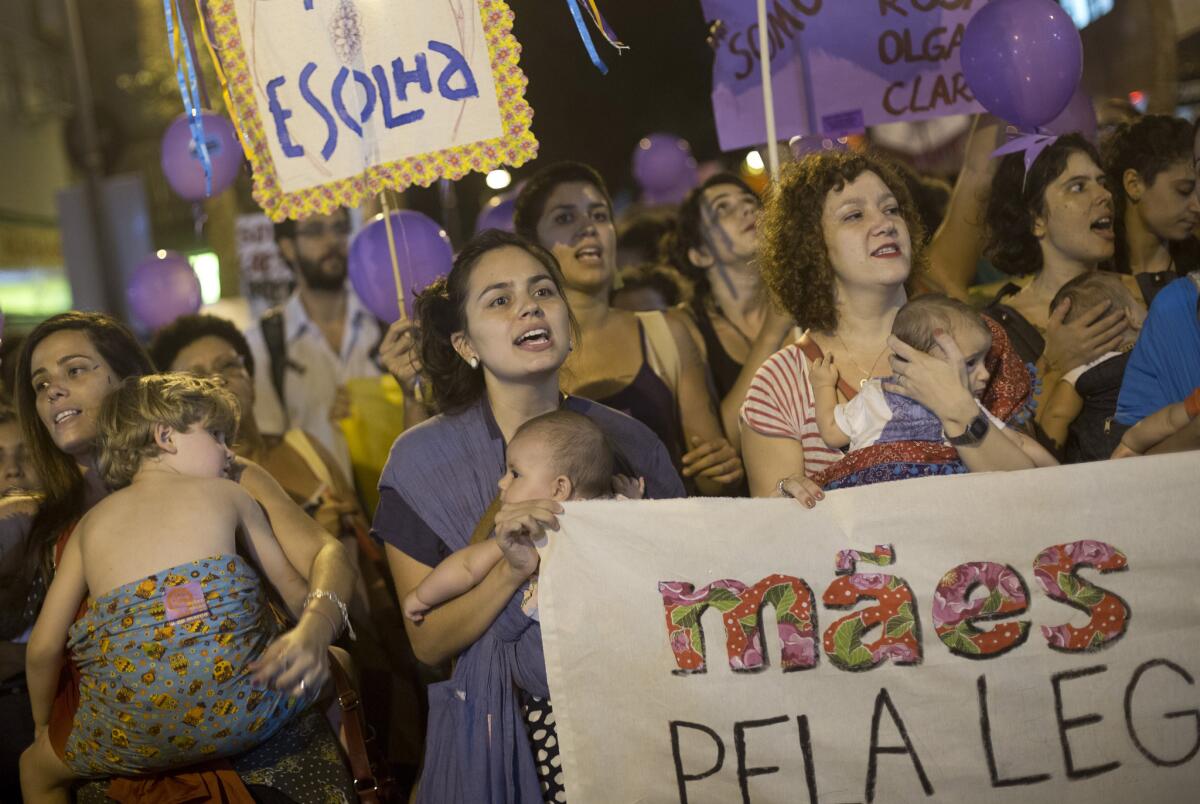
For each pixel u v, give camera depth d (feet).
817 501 9.00
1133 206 12.85
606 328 14.71
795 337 14.48
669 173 25.71
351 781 9.65
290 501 10.37
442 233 14.93
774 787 8.95
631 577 9.00
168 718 8.63
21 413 10.59
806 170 10.21
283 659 8.57
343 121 11.66
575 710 9.01
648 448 10.40
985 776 8.87
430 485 9.80
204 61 29.58
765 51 12.50
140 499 9.15
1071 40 11.85
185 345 15.90
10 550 10.62
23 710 10.87
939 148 19.43
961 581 8.91
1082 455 12.03
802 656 8.95
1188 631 8.84
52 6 36.42
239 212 32.22
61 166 36.40
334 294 19.99
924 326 9.29
